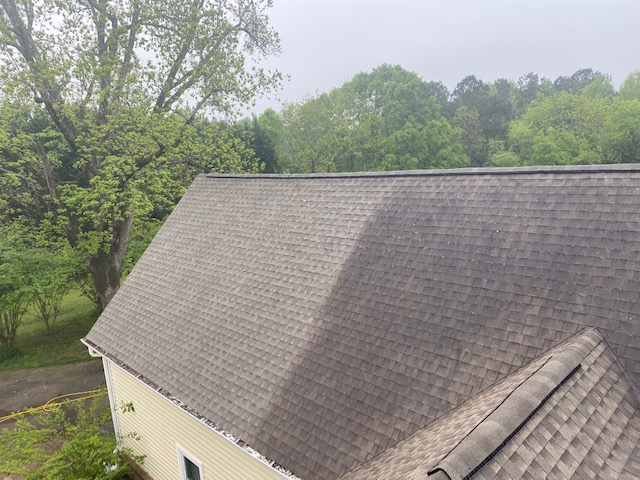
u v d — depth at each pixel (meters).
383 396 7.05
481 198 8.83
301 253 10.71
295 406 7.76
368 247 9.62
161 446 11.86
